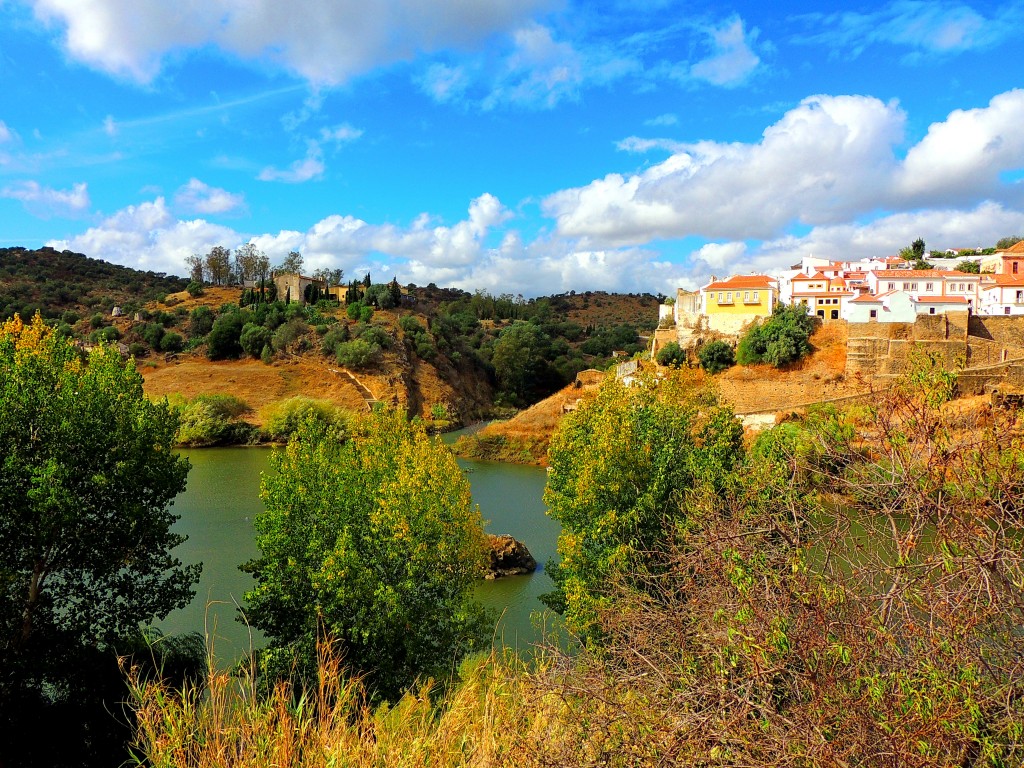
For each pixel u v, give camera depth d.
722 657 5.95
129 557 21.25
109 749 17.09
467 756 7.46
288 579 20.19
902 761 4.73
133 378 23.84
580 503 21.78
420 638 19.30
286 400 90.62
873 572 6.11
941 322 60.78
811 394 61.66
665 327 85.19
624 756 5.83
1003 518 5.37
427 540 19.91
